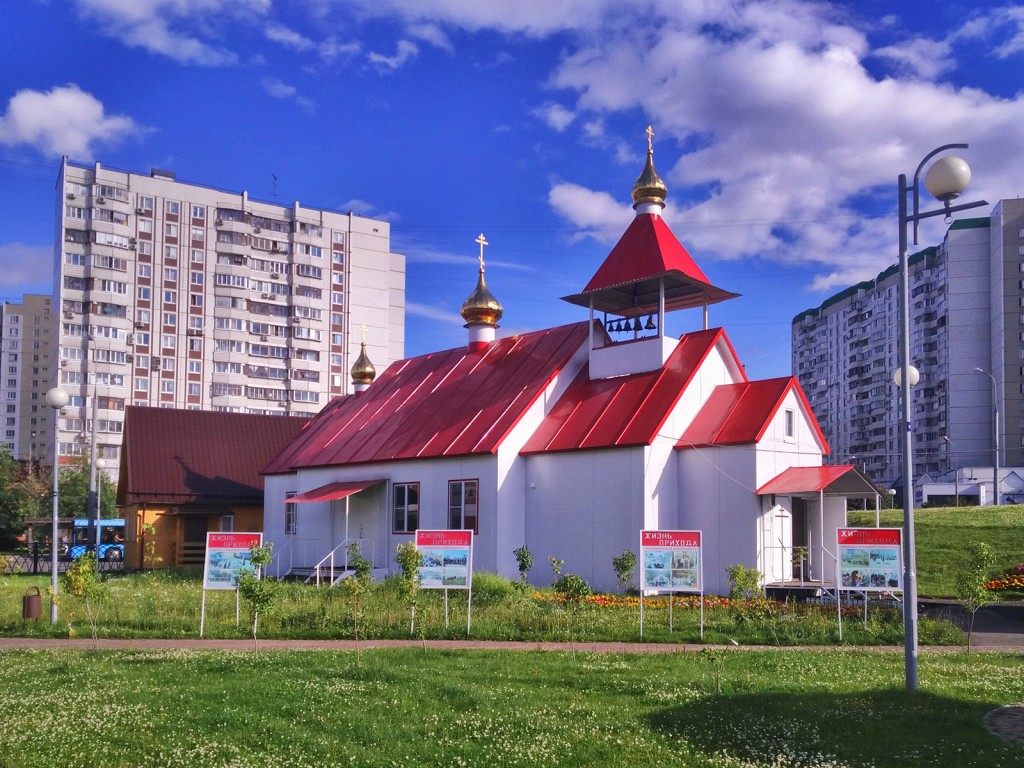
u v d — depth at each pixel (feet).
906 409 42.78
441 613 68.74
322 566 121.49
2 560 102.68
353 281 337.93
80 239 286.66
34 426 485.97
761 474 90.53
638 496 92.48
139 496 147.74
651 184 110.42
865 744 31.91
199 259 306.14
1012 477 239.91
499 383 115.96
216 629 64.59
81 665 48.52
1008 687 43.01
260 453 163.12
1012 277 312.09
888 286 377.91
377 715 36.19
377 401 137.69
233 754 30.96
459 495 105.29
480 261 133.18
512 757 30.37
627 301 115.85
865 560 60.49
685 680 43.62
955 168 40.70
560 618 65.77
